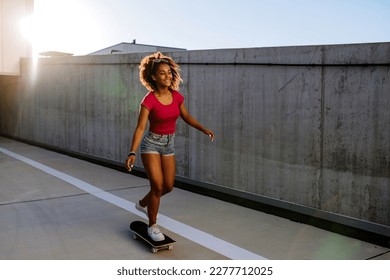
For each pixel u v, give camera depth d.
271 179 5.04
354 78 4.18
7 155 9.34
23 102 11.39
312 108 4.57
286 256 3.72
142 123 3.67
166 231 4.35
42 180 6.81
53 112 9.91
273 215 4.97
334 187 4.41
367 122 4.10
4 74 11.24
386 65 3.92
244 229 4.45
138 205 4.30
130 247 3.93
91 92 8.42
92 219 4.79
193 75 5.99
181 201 5.57
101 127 8.17
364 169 4.14
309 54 4.52
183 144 6.23
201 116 5.91
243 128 5.34
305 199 4.68
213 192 5.78
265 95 5.05
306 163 4.66
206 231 4.37
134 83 7.21
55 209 5.18
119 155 7.72
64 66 9.29
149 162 3.77
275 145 4.97
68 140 9.37
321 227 4.50
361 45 4.07
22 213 5.00
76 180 6.83
